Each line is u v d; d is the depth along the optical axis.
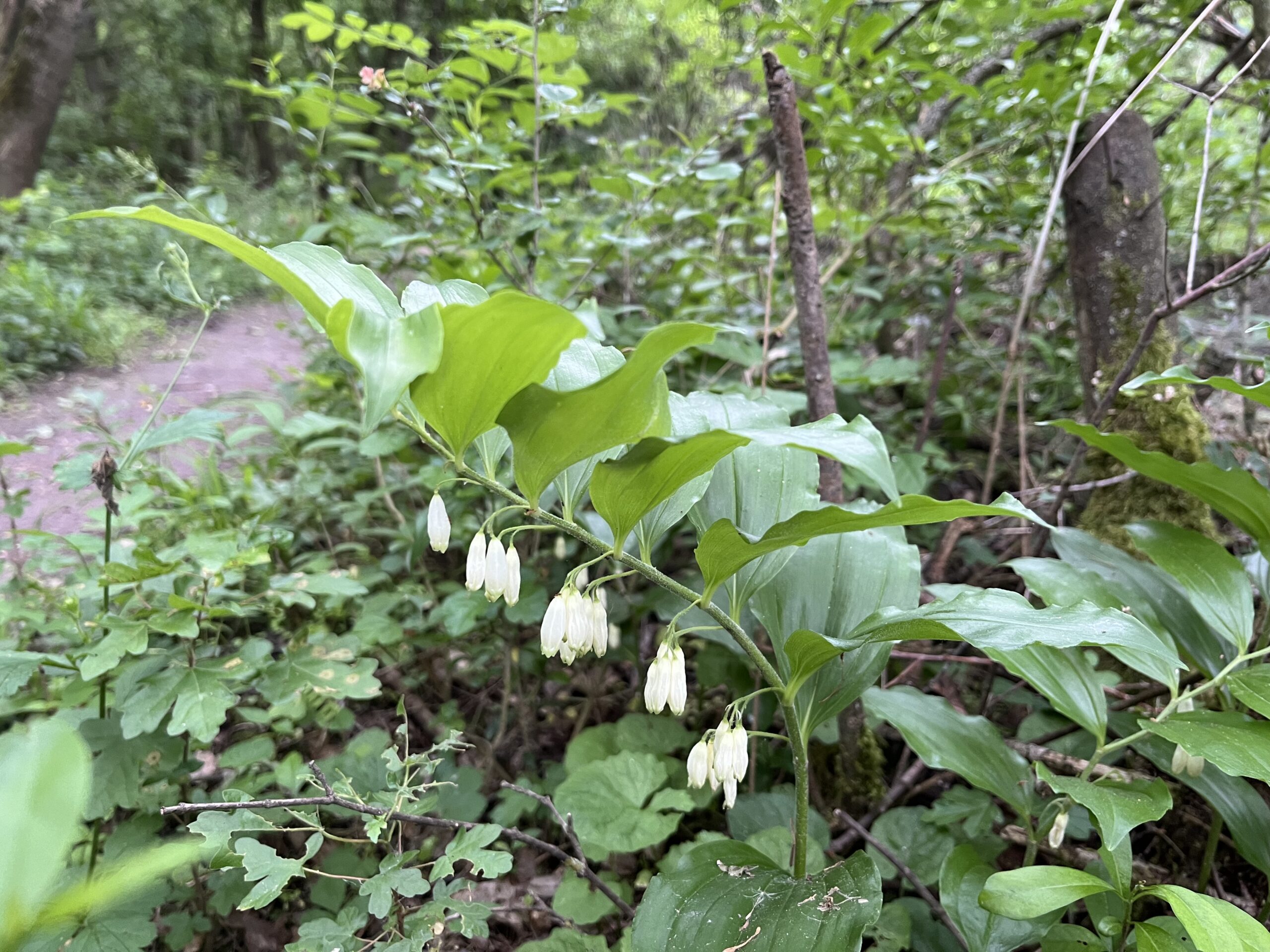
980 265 5.34
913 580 1.80
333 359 4.68
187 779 2.26
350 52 7.07
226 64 22.47
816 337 2.38
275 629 2.67
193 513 3.24
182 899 2.06
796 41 3.49
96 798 1.88
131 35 22.47
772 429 1.14
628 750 2.38
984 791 2.22
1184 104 3.37
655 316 4.18
